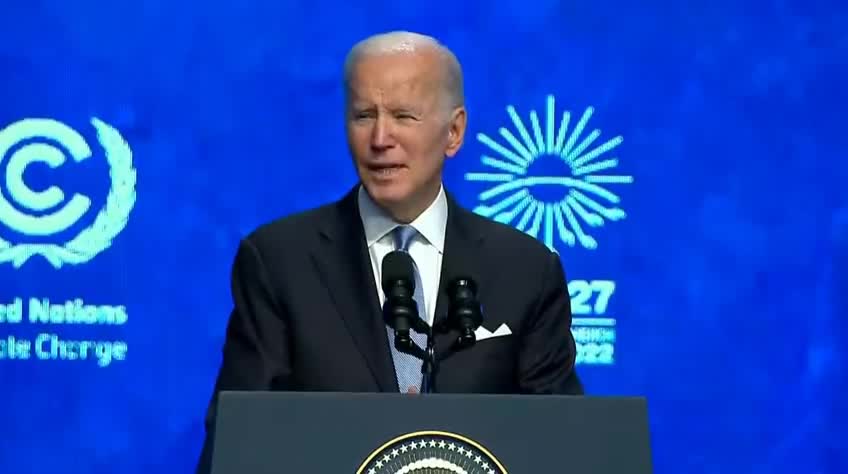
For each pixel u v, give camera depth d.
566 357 11.57
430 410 8.27
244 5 16.22
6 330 15.91
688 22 16.48
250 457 8.09
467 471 8.16
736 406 16.56
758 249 16.53
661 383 16.48
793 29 16.52
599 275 16.44
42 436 15.95
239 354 11.06
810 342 16.56
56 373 15.99
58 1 15.98
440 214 11.51
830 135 16.52
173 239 16.14
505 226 11.93
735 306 16.53
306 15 16.30
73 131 16.00
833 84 16.52
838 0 16.56
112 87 16.05
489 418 8.27
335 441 8.15
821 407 16.59
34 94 15.92
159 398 16.12
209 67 16.17
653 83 16.47
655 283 16.47
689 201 16.48
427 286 11.40
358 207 11.55
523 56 16.41
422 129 10.70
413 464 8.15
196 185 16.16
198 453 16.14
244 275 11.37
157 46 16.11
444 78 10.85
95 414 16.03
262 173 16.22
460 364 10.89
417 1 16.36
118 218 16.06
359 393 8.27
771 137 16.52
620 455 8.28
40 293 15.95
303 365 10.95
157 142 16.11
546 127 16.38
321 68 16.30
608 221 16.42
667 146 16.45
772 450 16.59
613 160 16.44
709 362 16.53
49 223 15.97
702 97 16.48
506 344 11.12
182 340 16.16
